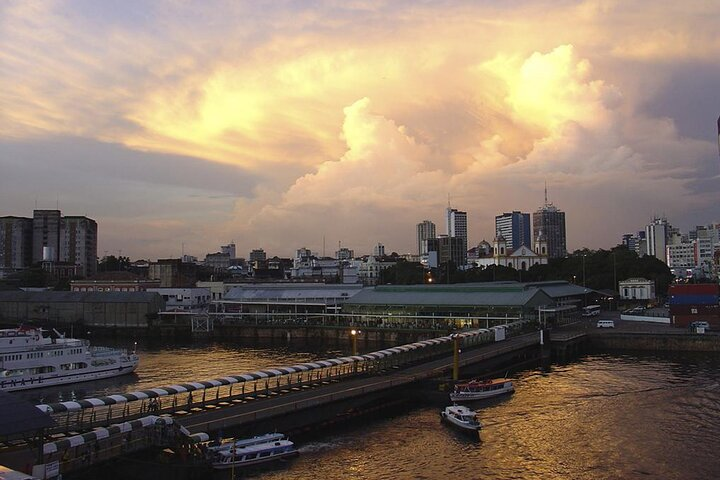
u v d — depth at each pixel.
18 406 50.69
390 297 190.50
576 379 106.75
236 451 61.81
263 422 69.62
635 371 113.12
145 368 132.38
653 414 81.69
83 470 55.09
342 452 68.06
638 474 60.97
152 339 192.75
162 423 60.28
